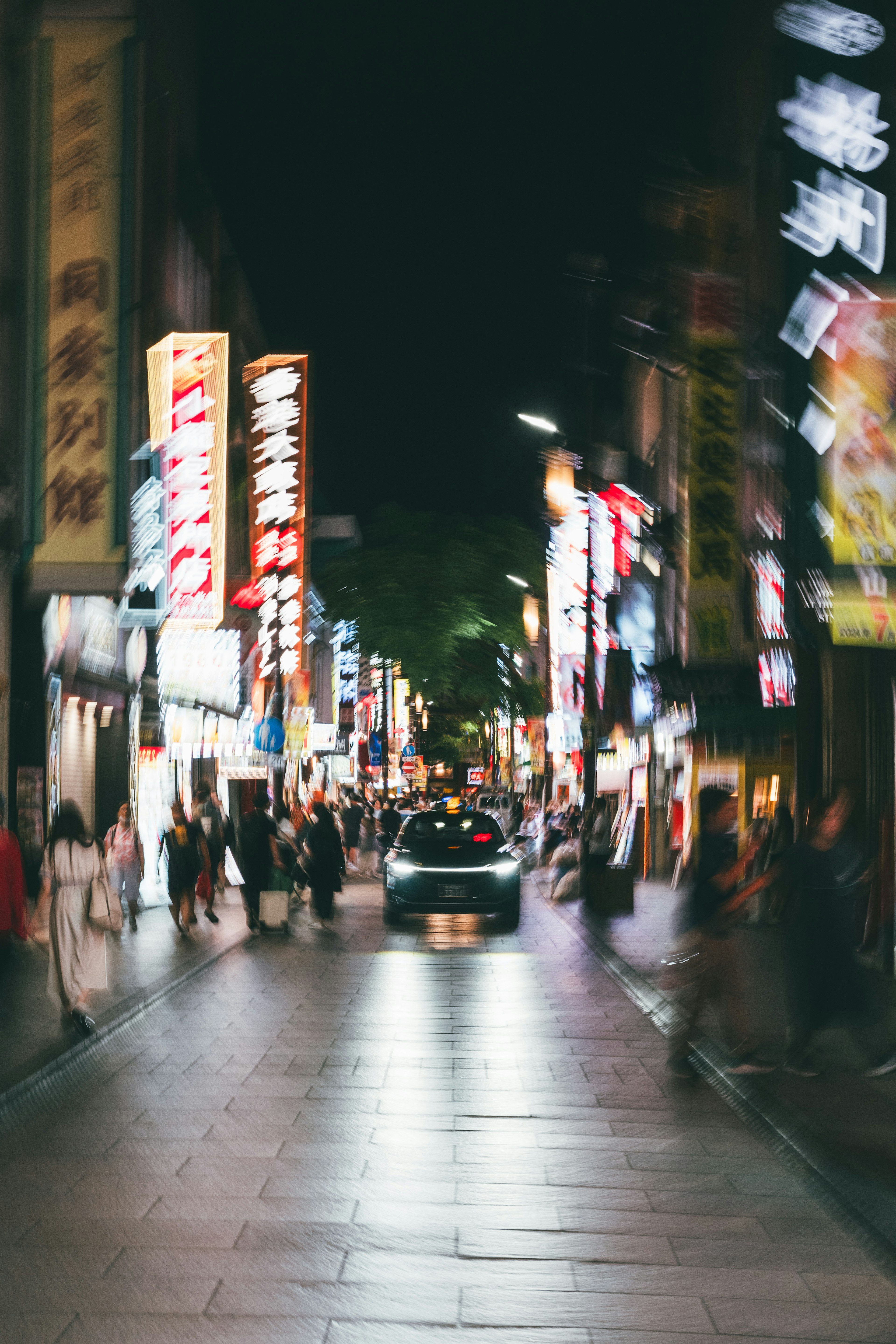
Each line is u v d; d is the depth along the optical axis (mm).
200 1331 5113
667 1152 7910
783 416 19688
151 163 27516
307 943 20047
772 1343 5031
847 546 12414
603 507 35438
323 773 60969
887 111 16578
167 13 31828
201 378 26469
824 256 16984
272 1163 7578
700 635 22953
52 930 11445
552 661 53344
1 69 17375
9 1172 7363
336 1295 5520
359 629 60500
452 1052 11070
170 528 26391
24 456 16734
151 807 29109
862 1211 6590
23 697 20422
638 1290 5605
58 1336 5043
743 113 25656
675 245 30391
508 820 50250
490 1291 5578
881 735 17703
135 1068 10297
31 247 16844
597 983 15570
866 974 12422
